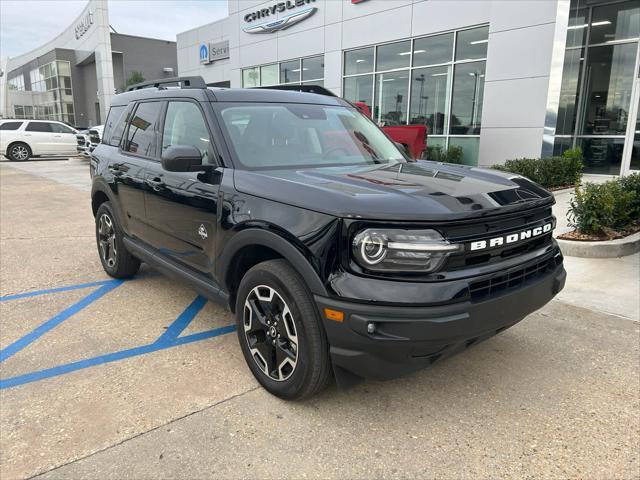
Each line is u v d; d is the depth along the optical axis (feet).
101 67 118.32
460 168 11.36
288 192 8.96
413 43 46.96
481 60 41.81
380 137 13.66
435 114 46.21
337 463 7.89
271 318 9.40
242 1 66.74
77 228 25.32
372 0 49.80
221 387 10.09
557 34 35.58
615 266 17.84
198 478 7.55
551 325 13.07
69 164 64.08
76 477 7.54
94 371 10.68
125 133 15.38
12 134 67.87
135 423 8.86
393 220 7.71
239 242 9.62
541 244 9.80
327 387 10.04
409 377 10.50
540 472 7.68
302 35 58.70
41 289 15.96
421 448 8.25
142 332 12.69
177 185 11.71
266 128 11.65
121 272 16.31
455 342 7.89
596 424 8.87
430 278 7.78
